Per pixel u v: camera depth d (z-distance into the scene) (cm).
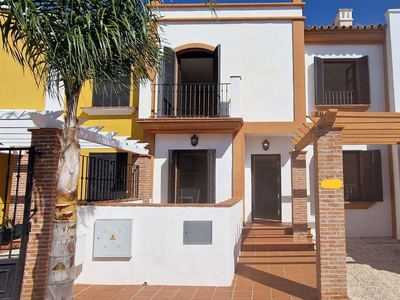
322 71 1209
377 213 1170
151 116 1116
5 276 529
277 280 705
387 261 866
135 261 686
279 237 1007
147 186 1070
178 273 675
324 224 593
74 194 430
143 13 462
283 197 1168
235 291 637
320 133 615
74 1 424
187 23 1186
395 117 600
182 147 1116
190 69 1358
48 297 409
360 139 854
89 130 721
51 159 564
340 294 573
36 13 405
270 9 1178
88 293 629
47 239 550
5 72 1171
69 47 399
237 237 855
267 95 1142
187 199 1137
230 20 1177
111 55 438
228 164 1101
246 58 1162
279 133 1130
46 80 493
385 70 1207
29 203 555
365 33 1224
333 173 603
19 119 748
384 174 1181
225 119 1033
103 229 691
